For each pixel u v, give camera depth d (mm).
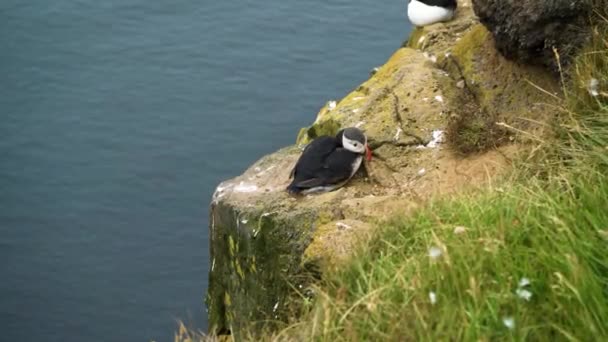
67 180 26188
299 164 12664
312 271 10727
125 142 27188
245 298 12445
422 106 13352
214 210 12992
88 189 25875
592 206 9078
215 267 13148
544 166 10680
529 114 12523
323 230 11172
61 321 21969
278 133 27094
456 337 7938
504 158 11820
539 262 8477
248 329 10367
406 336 8148
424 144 12867
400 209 10719
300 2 31312
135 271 23297
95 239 24391
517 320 7844
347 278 9578
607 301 7941
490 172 11750
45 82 29016
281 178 13125
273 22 30516
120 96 28562
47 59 29672
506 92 12977
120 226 24734
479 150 12391
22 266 23641
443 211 9984
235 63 29312
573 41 12188
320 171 12523
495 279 8414
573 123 10906
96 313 22141
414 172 12461
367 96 14148
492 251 8547
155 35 30406
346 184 12672
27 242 24438
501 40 12992
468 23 15359
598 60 11570
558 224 8773
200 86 28641
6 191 25938
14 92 28703
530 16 12391
